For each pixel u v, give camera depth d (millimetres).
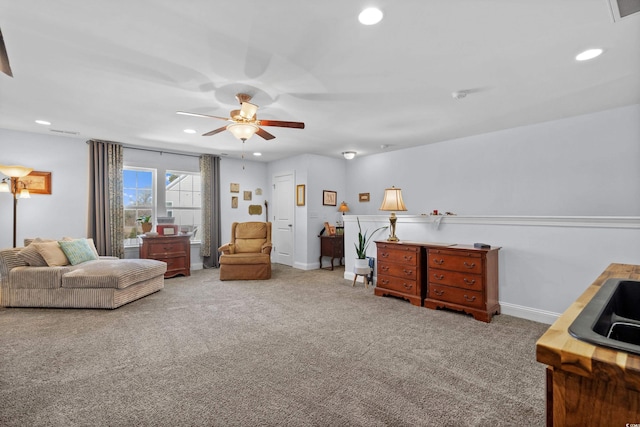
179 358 2320
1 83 2764
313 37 2068
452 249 3352
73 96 3068
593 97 3162
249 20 1881
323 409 1719
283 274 5594
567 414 634
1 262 3547
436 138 4852
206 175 6086
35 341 2615
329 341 2635
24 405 1738
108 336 2727
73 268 3678
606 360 569
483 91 3000
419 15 1849
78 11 1787
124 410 1701
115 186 5090
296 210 6371
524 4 1761
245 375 2078
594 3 1749
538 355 651
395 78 2699
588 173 3680
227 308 3549
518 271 3303
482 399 1815
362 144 5270
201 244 6117
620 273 1454
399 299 3922
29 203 4508
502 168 4387
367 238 4824
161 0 1692
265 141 5047
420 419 1638
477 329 2916
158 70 2518
